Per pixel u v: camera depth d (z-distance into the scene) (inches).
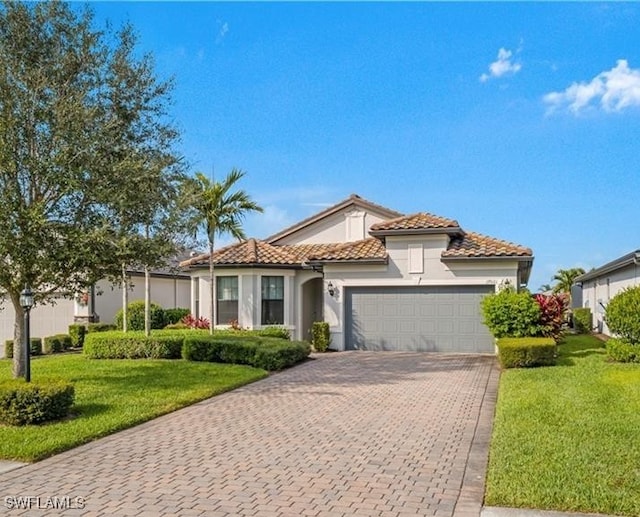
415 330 796.6
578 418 340.8
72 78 478.6
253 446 307.9
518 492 223.5
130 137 506.9
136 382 511.8
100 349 707.4
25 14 456.8
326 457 285.6
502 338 634.8
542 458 265.6
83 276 479.8
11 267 444.8
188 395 446.6
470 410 398.6
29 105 440.8
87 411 386.0
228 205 780.0
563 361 602.5
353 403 426.6
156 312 1010.7
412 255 796.6
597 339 907.4
